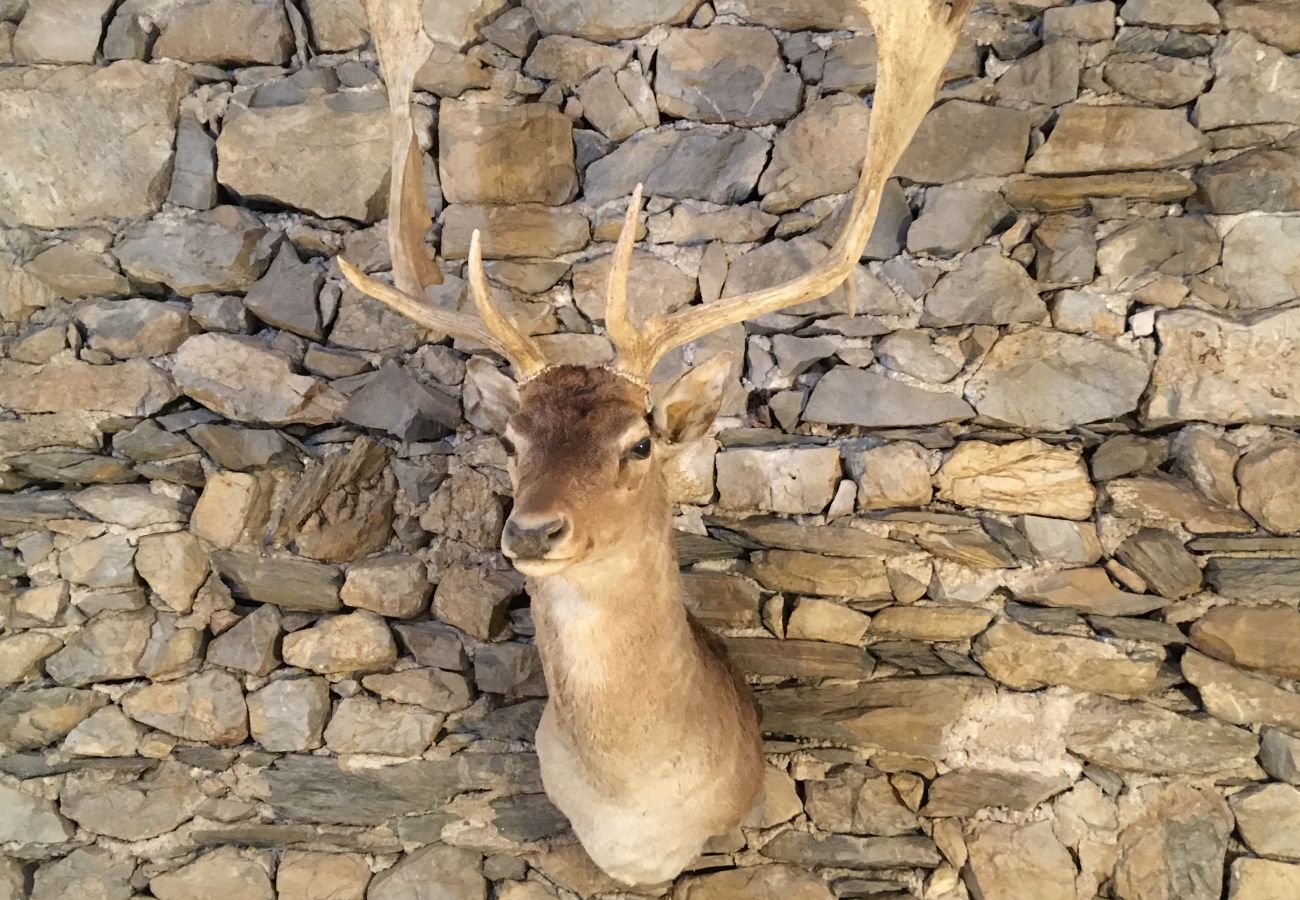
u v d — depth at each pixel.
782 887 1.92
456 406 2.06
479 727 2.03
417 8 1.76
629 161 2.04
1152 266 1.88
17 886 2.04
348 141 2.06
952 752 1.93
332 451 2.06
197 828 2.04
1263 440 1.84
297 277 2.07
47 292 2.10
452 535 2.05
